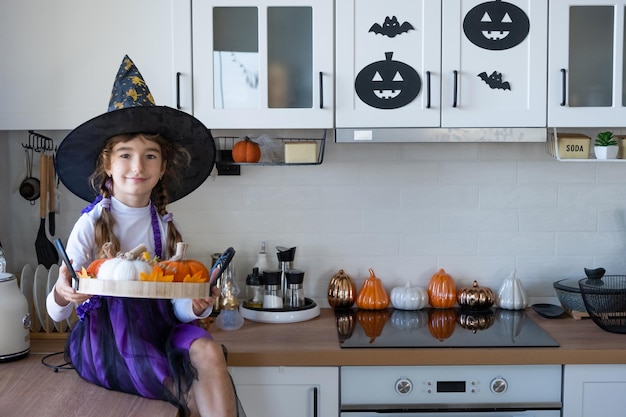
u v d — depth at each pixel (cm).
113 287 188
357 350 245
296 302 287
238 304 286
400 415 249
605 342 255
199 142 223
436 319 285
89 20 262
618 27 264
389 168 301
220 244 302
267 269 297
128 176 212
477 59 264
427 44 263
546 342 253
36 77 263
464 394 249
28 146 291
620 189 303
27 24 262
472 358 245
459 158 301
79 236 213
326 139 299
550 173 302
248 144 277
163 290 188
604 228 304
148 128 214
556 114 265
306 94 265
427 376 249
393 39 263
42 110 264
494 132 267
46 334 265
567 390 248
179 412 199
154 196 231
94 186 225
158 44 262
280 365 244
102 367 211
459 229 303
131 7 261
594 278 283
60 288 204
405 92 264
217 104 264
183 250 200
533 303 305
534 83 264
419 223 303
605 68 266
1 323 235
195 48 262
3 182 292
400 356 245
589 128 300
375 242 303
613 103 266
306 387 247
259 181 301
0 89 263
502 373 249
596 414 250
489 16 263
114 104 219
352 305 300
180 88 263
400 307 297
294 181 301
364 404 248
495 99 265
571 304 286
